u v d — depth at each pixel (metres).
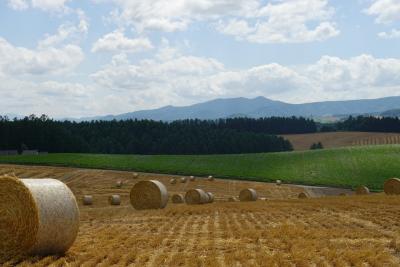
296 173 101.94
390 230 23.28
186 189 78.06
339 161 111.69
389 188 53.78
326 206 36.84
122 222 29.34
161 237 21.25
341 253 17.06
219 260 16.39
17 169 94.81
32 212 16.41
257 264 15.47
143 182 42.84
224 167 109.38
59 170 96.00
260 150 173.62
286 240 20.00
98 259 16.23
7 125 148.38
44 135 152.25
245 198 56.25
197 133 181.88
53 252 17.28
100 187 77.38
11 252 16.66
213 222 27.97
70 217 17.31
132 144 171.50
